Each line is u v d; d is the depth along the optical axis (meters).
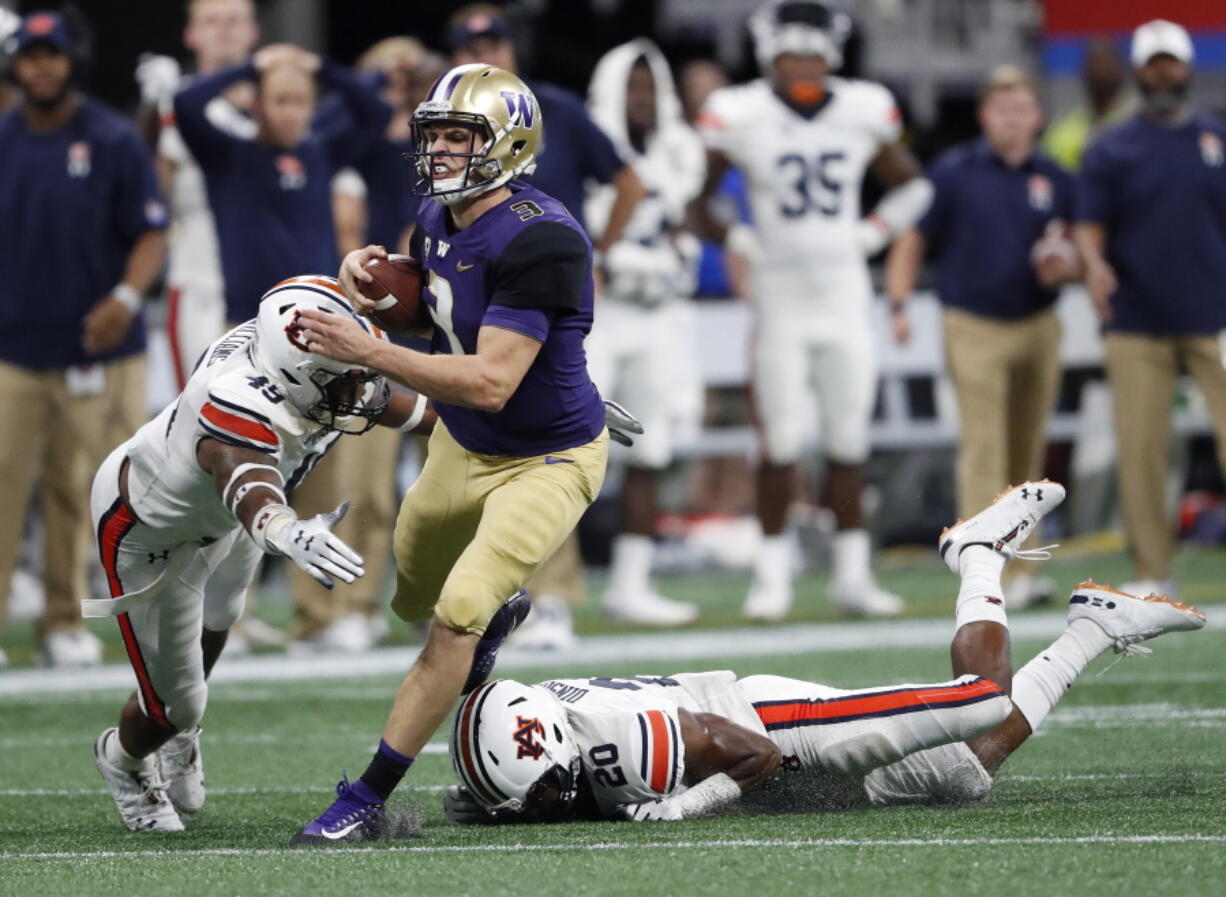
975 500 38.19
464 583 16.12
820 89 38.22
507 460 17.14
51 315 32.78
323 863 14.52
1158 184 35.94
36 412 33.12
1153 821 15.35
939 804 16.89
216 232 32.69
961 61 64.94
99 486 16.34
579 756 16.41
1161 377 36.50
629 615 39.59
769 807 16.94
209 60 35.88
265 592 54.59
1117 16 59.50
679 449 53.88
